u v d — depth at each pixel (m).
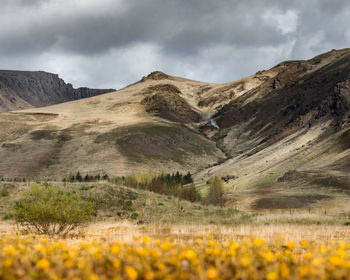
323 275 3.89
